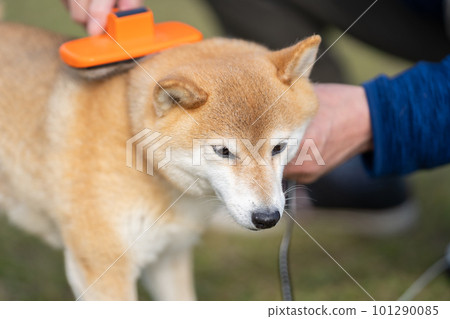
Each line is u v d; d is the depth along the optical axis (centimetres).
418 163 292
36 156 287
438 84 279
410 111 279
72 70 280
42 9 569
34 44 307
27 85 295
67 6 307
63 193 275
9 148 297
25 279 354
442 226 408
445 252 384
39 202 293
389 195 390
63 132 275
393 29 377
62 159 274
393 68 561
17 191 302
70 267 285
